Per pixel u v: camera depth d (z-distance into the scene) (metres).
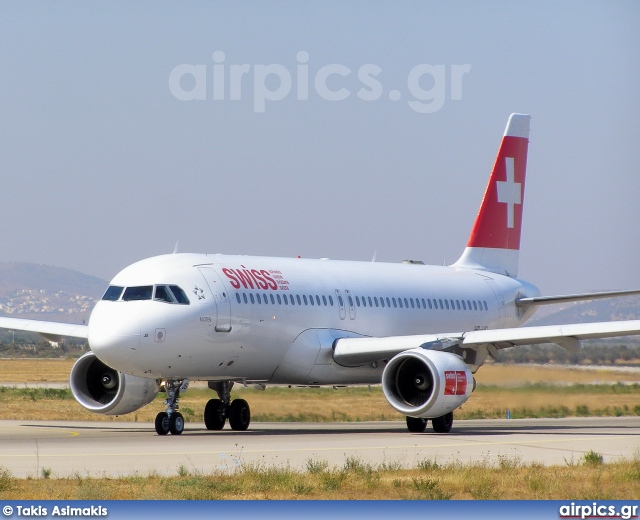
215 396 147.12
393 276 122.88
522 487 58.31
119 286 93.50
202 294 94.69
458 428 112.50
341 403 158.88
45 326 109.19
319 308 108.00
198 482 57.00
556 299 132.50
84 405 102.31
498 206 142.50
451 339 100.94
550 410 151.25
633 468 64.69
